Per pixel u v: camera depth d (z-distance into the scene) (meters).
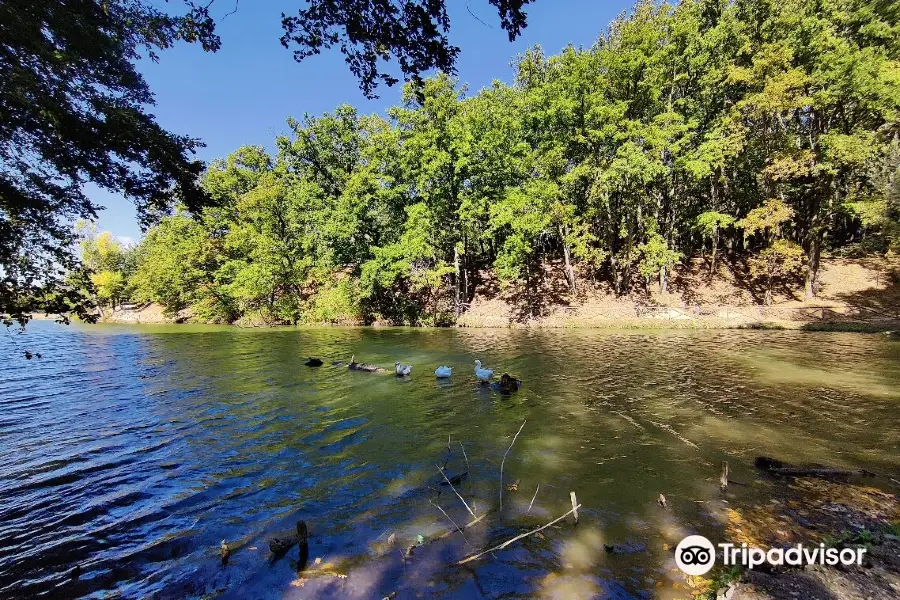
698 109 33.66
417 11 4.87
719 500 6.42
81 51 6.60
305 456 8.63
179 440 9.69
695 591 4.44
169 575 5.11
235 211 43.16
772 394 12.39
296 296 44.09
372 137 38.09
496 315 36.62
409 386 14.53
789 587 4.36
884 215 23.00
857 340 22.22
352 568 5.09
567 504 6.43
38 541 5.89
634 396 12.48
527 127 36.59
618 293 34.91
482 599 4.47
